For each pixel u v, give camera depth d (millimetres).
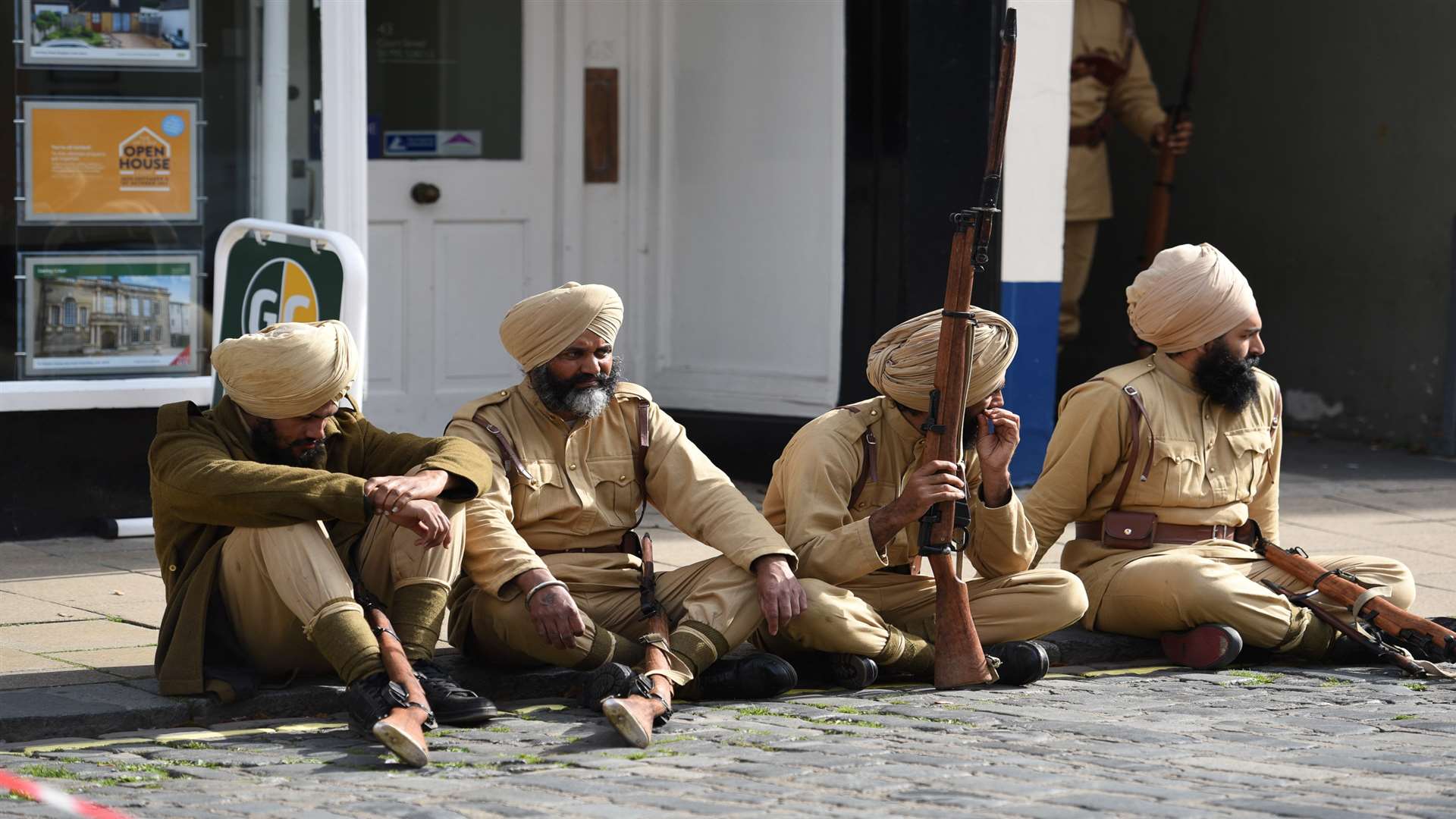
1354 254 12070
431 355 10227
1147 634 6449
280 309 7152
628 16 10305
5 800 4320
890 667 5957
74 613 6688
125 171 8391
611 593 5809
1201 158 13164
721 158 10102
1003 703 5594
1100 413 6398
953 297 5645
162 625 5406
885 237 9398
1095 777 4500
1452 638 6137
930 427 5699
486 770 4656
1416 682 6020
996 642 6031
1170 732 5102
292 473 5164
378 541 5406
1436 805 4164
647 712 5027
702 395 10234
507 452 5723
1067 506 6477
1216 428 6504
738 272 10070
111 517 8281
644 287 10430
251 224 7312
